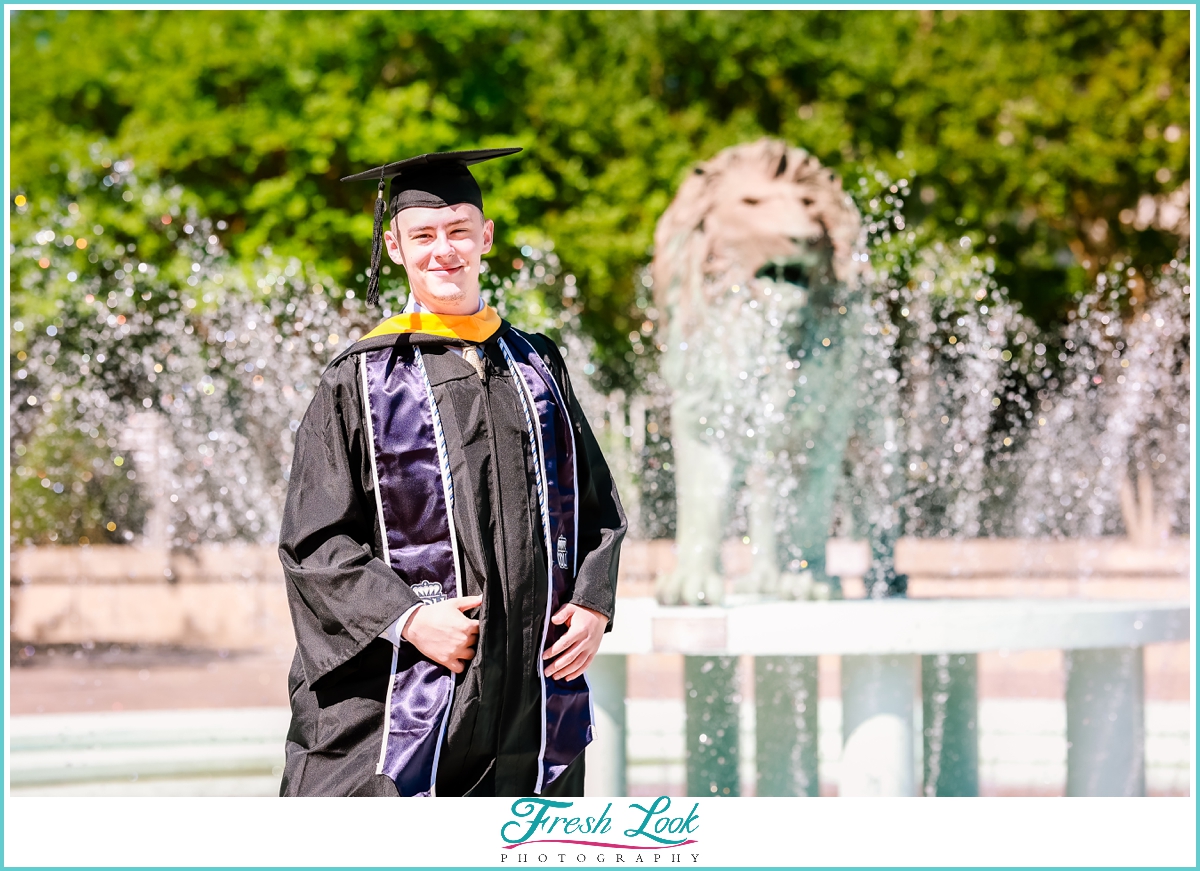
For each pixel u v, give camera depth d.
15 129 13.67
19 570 12.43
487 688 2.46
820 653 4.04
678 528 4.86
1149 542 13.91
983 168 15.59
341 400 2.61
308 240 13.78
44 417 12.88
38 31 14.68
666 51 15.76
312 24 14.17
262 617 12.22
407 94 13.80
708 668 5.16
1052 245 17.50
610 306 15.07
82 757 5.74
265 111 13.92
